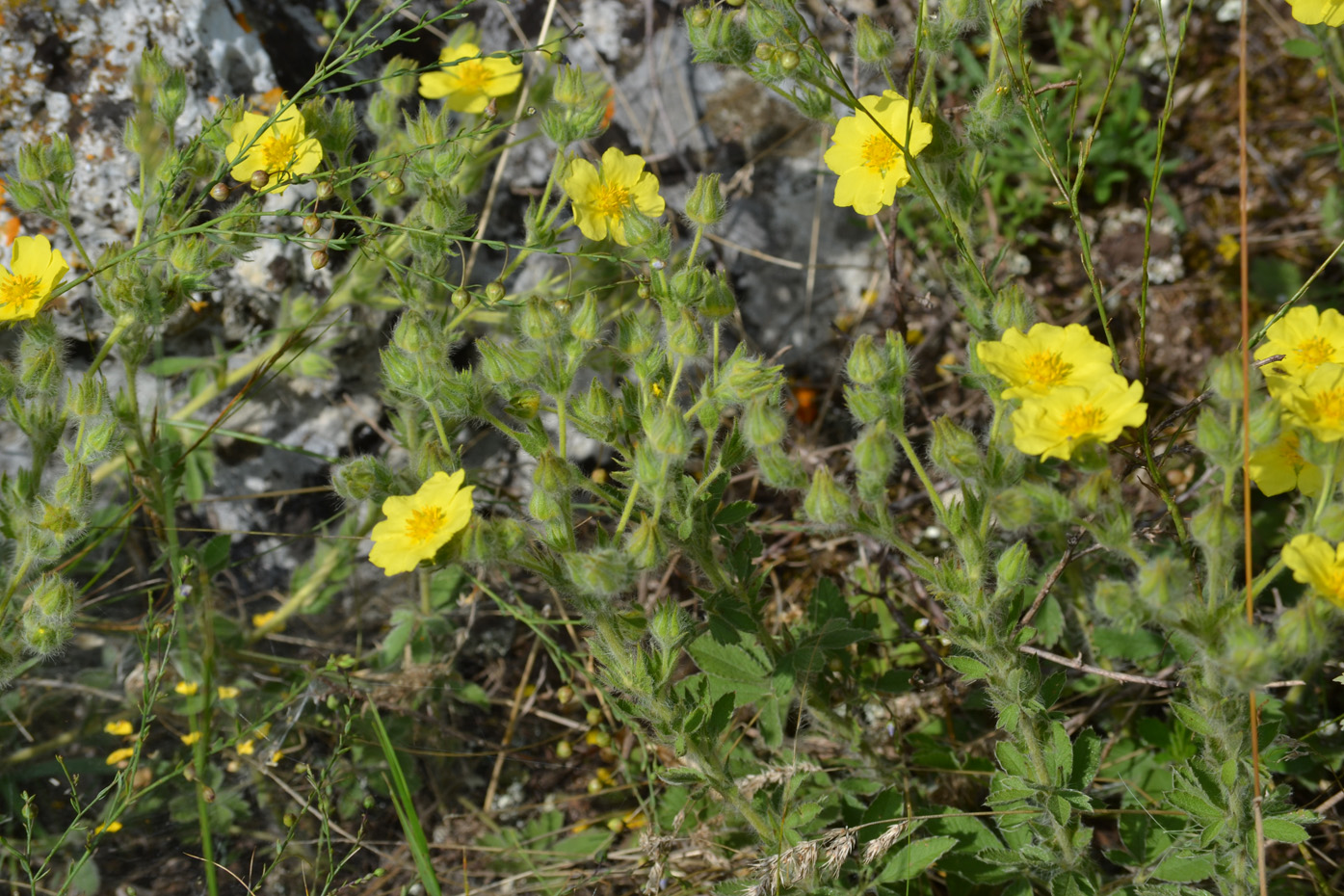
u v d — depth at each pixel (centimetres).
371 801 63
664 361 58
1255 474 54
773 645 59
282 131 60
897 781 60
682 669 65
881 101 59
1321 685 61
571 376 56
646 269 61
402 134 62
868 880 58
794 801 60
